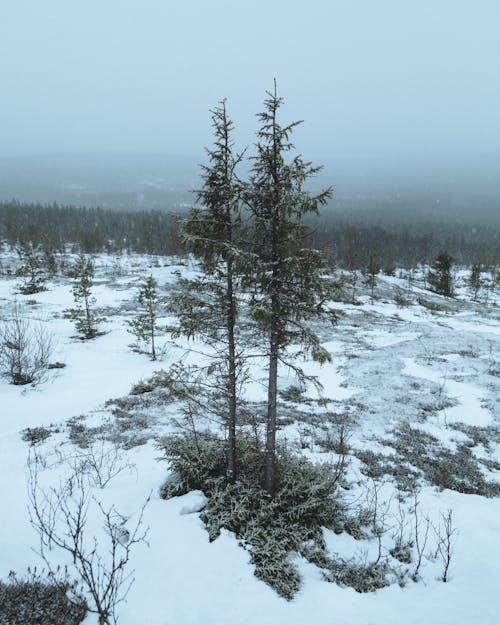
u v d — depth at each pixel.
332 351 29.41
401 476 11.85
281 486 8.95
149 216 165.50
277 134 7.07
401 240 153.00
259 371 23.64
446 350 28.61
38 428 13.99
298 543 7.88
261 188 7.45
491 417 18.20
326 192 6.93
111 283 56.81
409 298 63.03
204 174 7.62
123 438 13.09
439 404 19.38
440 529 9.15
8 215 131.25
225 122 7.36
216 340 8.48
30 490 9.42
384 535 8.80
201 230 7.81
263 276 7.39
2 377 20.72
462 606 6.76
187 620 5.97
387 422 17.05
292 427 15.14
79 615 5.75
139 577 6.70
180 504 8.62
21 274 52.41
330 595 6.80
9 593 5.97
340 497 9.13
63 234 131.12
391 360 26.23
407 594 7.03
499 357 27.28
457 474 12.59
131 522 8.09
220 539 7.71
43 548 7.31
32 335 27.36
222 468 9.50
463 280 95.06
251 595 6.56
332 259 7.54
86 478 10.07
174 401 17.56
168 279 57.81
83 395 19.02
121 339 30.39
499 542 8.72
